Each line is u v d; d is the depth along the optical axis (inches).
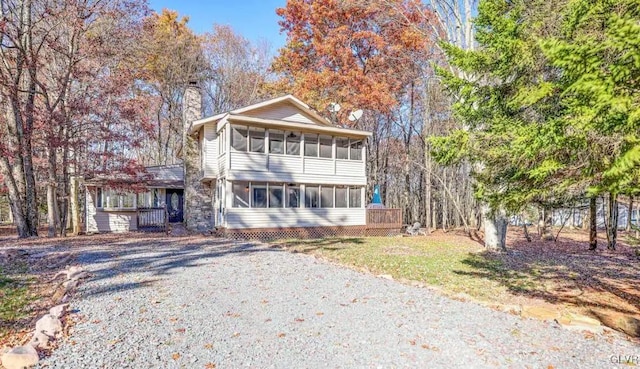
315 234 666.8
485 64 232.7
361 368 141.9
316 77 854.5
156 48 961.5
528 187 206.7
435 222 1091.3
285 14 944.9
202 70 1206.3
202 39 1190.9
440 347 160.7
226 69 1229.7
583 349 161.5
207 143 677.3
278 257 390.6
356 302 225.8
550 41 138.6
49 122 592.4
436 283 301.6
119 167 669.9
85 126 641.0
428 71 882.1
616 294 290.2
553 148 172.2
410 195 1138.7
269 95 1088.8
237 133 603.2
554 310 224.1
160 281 276.1
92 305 216.1
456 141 217.8
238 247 471.8
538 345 164.7
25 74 661.3
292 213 645.3
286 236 637.3
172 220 863.7
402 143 1131.3
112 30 664.4
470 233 808.9
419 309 213.5
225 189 598.9
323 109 856.9
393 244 560.7
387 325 186.4
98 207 767.7
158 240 553.6
